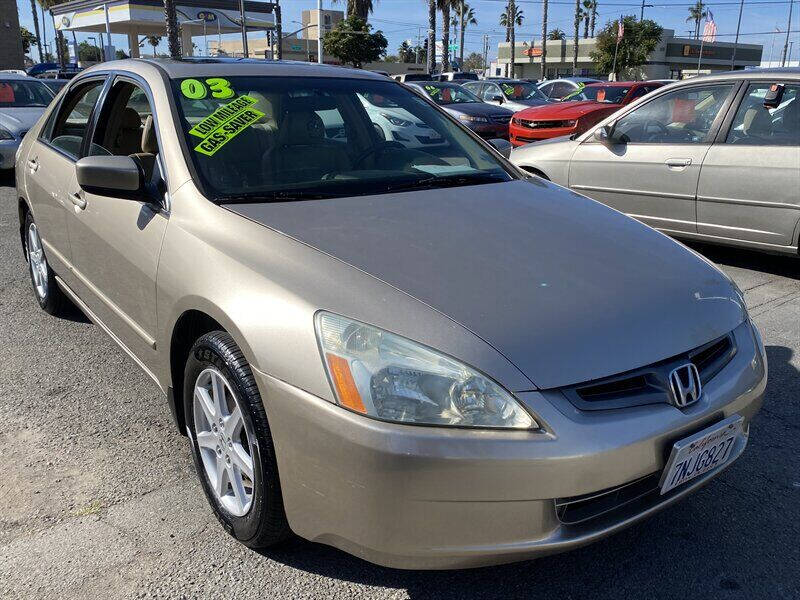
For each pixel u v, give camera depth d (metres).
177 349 2.57
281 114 3.06
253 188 2.69
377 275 2.10
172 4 28.30
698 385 2.07
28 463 2.90
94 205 3.16
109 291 3.12
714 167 5.46
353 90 3.42
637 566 2.34
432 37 35.22
